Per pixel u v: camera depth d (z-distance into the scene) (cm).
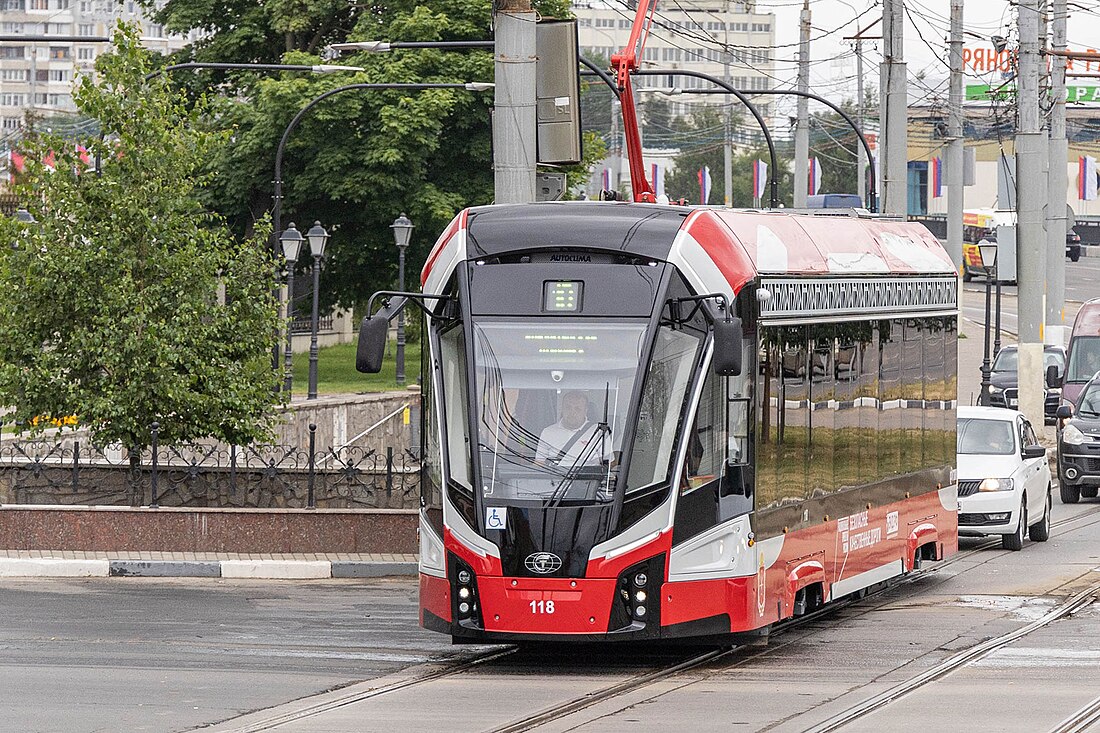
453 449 2517
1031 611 3272
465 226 2628
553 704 2188
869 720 2069
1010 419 4622
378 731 1978
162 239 4269
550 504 2438
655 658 2681
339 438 6894
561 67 3872
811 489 2867
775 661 2636
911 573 3947
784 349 2748
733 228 2670
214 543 3919
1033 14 7425
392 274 9575
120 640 2814
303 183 8925
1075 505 5838
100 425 4262
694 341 2516
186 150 4369
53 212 4256
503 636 2442
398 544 3962
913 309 3494
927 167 19050
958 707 2166
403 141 8756
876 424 3238
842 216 3306
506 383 2500
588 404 2475
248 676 2433
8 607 3225
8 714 2083
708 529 2494
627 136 3978
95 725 2011
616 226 2575
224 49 9631
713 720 2066
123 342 4191
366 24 9081
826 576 2944
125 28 4344
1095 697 2244
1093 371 7469
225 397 4284
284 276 7269
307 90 8669
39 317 4234
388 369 9556
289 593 3512
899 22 6719
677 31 9544
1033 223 7462
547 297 2534
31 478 4306
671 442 2472
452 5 9125
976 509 4378
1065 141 8888
